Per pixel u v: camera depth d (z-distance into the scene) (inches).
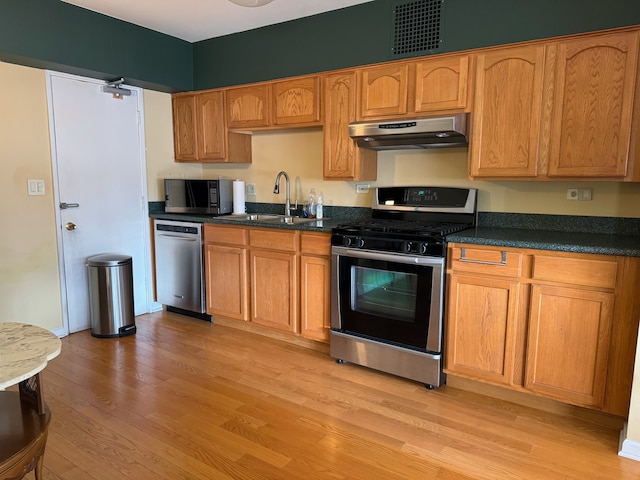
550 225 108.7
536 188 109.8
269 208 159.6
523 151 99.2
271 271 130.3
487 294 94.3
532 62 96.1
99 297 132.3
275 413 91.7
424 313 101.0
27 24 115.2
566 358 87.2
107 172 145.3
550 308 87.7
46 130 128.3
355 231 109.5
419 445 81.0
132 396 98.0
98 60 131.0
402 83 112.9
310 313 123.6
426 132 105.4
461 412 92.7
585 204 104.3
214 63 153.9
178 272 153.3
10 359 52.4
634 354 80.4
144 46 143.1
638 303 79.2
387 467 74.7
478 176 105.3
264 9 126.0
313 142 145.9
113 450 78.5
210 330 142.3
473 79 104.0
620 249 79.4
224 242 139.9
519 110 98.7
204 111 155.1
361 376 109.7
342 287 113.5
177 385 103.7
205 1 121.1
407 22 115.0
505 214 114.5
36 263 128.5
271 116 139.3
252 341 132.8
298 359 119.7
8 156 120.6
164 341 132.1
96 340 132.6
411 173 127.7
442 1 109.6
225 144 151.7
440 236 97.4
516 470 74.2
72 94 134.0
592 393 85.4
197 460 76.0
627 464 76.0
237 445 80.4
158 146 160.9
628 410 82.1
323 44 129.5
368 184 135.8
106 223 146.3
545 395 90.4
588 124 91.5
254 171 161.9
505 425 87.8
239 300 138.7
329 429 86.0
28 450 52.5
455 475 72.8
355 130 116.3
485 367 96.5
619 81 87.7
